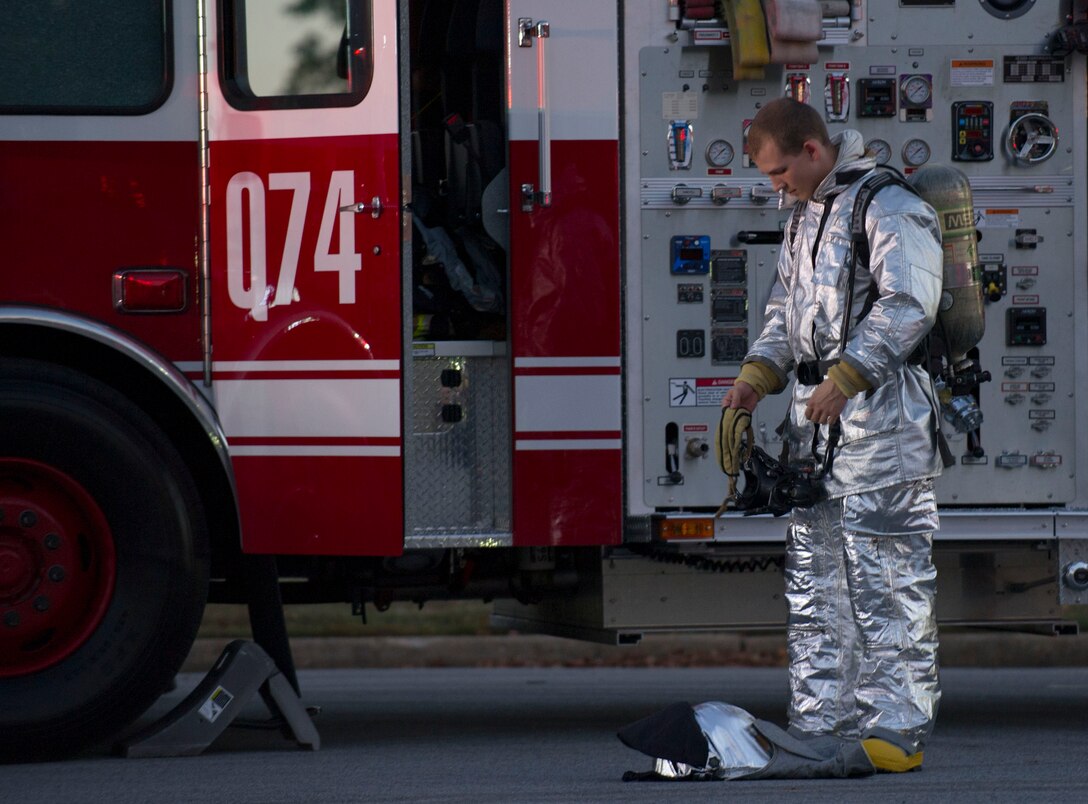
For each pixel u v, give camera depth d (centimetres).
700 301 2075
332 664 3625
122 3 1928
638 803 1538
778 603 2116
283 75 1923
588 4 1988
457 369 1988
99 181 1917
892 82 2103
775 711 2683
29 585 1866
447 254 2020
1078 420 2130
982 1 2114
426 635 3759
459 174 2058
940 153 2114
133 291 1916
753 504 1698
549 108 1977
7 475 1867
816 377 1661
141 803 1591
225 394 1928
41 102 1914
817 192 1703
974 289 1791
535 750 2044
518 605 2352
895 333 1603
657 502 2064
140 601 1872
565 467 1980
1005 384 2120
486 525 1984
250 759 1919
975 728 2350
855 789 1614
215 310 1928
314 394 1908
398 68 1889
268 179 1916
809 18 2033
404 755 1973
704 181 2078
